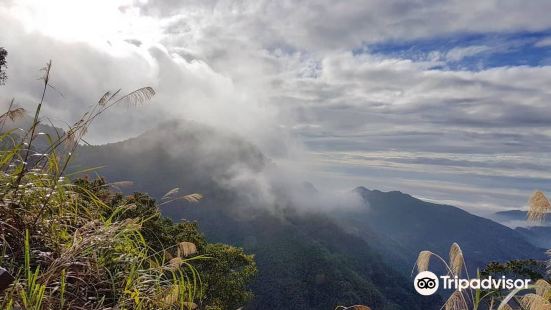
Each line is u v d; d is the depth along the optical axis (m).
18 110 3.50
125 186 4.64
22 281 2.97
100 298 3.20
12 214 3.42
